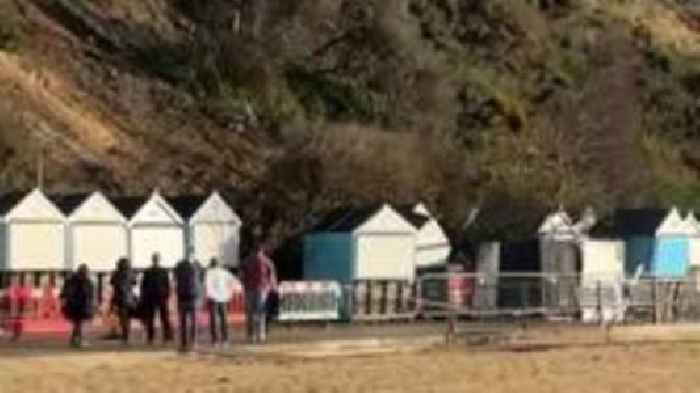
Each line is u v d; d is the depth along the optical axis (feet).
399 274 172.04
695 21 397.60
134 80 233.76
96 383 89.15
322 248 175.11
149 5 256.93
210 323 118.11
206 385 88.94
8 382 88.53
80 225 157.38
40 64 219.20
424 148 235.61
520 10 327.47
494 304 138.72
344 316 157.28
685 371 100.63
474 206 206.69
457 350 116.67
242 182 214.90
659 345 122.72
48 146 200.44
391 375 95.81
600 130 288.51
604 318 142.41
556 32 333.83
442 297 138.00
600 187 268.82
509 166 257.96
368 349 116.16
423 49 276.21
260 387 88.17
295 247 186.09
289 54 260.21
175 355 105.91
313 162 212.02
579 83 309.42
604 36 338.54
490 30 316.19
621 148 286.66
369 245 171.73
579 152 280.51
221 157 222.69
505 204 204.13
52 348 112.16
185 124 228.84
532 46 319.06
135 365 98.84
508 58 311.27
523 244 177.37
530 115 289.74
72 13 241.14
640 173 285.02
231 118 236.02
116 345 115.34
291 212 200.95
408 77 267.80
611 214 205.36
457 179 232.32
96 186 197.26
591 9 362.74
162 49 247.29
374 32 270.26
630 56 335.67
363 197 213.05
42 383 88.53
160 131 223.30
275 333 134.00
